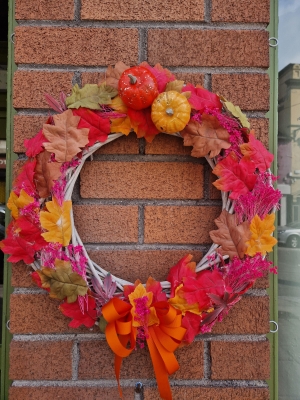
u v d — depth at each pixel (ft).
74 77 2.78
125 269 2.78
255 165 2.60
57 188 2.55
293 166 3.45
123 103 2.63
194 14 2.79
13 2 2.87
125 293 2.61
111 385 2.74
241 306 2.78
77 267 2.54
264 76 2.82
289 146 3.45
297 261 3.43
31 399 2.71
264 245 2.60
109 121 2.63
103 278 2.69
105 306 2.46
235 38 2.82
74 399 2.71
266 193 2.61
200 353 2.76
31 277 2.74
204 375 2.76
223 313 2.59
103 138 2.64
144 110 2.63
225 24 2.83
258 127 2.82
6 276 2.86
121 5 2.77
